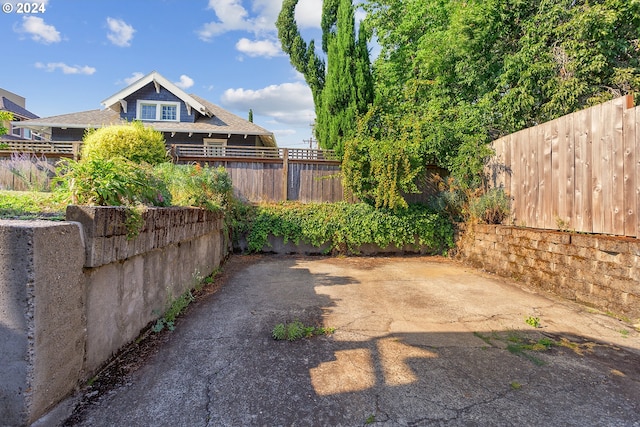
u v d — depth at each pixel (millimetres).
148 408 1720
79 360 1814
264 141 15180
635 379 2074
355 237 7336
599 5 6109
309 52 10852
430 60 8953
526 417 1688
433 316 3305
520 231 4898
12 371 1437
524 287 4555
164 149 7918
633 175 3471
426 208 7656
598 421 1658
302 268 5910
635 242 3139
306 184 8805
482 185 6555
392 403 1806
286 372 2139
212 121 13961
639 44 6430
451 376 2105
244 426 1603
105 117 13742
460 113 7719
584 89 6281
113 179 2482
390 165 6824
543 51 6777
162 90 13617
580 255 3805
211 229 5020
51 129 12820
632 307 3158
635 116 3471
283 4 10961
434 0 10242
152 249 2760
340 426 1612
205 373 2105
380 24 12336
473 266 6168
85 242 1846
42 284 1495
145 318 2697
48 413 1554
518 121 7090
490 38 7703
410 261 6809
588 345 2600
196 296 3961
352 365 2246
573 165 4348
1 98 21234
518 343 2637
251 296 3994
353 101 9055
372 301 3828
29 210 2426
